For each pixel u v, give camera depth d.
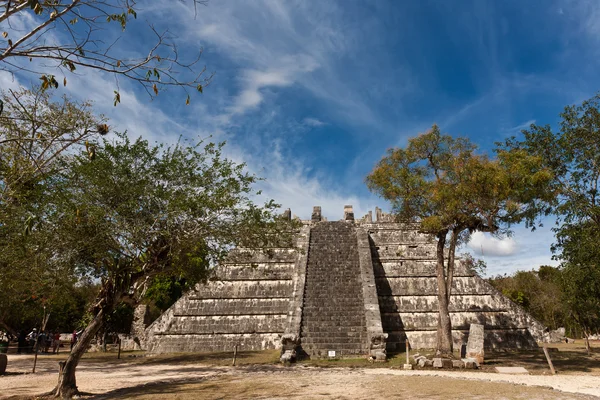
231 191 17.25
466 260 28.55
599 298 20.56
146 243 15.77
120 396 13.23
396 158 22.38
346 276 28.25
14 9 6.79
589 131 20.62
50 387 16.22
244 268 30.30
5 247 11.99
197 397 12.43
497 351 25.02
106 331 35.22
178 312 28.11
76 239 14.20
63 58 7.32
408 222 23.50
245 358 23.22
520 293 51.31
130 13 7.89
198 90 8.35
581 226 20.53
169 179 16.30
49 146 11.17
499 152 20.48
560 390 12.69
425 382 14.24
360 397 11.92
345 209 37.06
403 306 28.05
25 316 28.84
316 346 22.88
